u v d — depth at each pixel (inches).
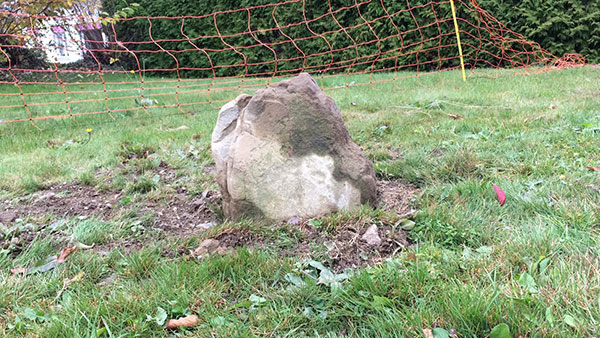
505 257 77.8
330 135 101.6
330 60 394.0
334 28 388.2
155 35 465.1
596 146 134.0
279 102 99.8
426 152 143.9
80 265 84.9
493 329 56.1
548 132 152.9
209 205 112.0
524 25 353.1
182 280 76.7
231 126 105.3
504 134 154.3
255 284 77.1
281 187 98.7
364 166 105.0
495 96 221.6
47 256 88.9
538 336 57.1
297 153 100.0
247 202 98.1
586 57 352.2
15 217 109.2
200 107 245.6
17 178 132.6
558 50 352.8
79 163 149.3
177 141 172.4
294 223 97.0
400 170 129.0
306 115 100.5
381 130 172.6
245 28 411.8
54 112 235.6
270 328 65.7
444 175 124.1
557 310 61.9
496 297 63.2
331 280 75.5
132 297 72.4
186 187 128.1
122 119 219.8
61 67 480.7
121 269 83.0
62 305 72.1
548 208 95.6
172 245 91.7
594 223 87.7
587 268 71.8
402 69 381.1
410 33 370.3
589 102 193.0
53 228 101.0
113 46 502.0
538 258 75.5
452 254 81.7
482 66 375.2
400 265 78.0
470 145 145.7
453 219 94.1
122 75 449.4
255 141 99.0
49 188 130.7
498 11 354.0
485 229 90.6
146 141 172.9
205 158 152.8
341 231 92.6
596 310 60.8
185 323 66.8
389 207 107.7
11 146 169.8
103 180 134.4
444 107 204.5
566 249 78.0
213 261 80.4
